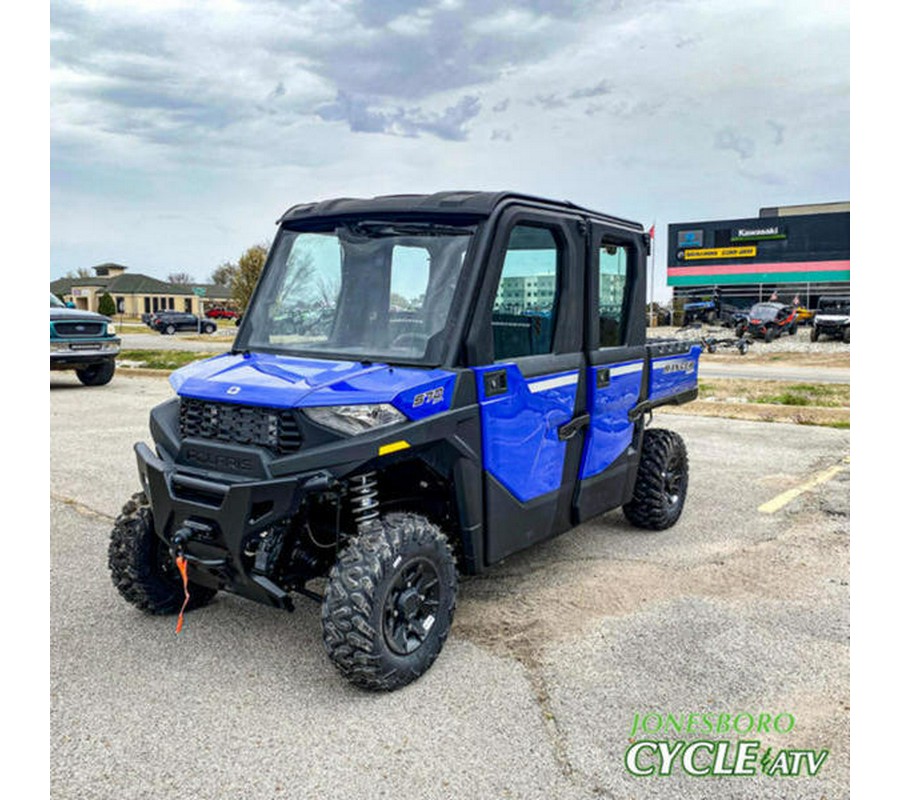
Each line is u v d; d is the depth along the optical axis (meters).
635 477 5.59
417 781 2.90
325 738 3.17
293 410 3.45
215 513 3.45
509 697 3.49
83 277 97.06
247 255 44.91
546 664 3.80
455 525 4.05
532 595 4.69
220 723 3.27
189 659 3.84
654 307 45.97
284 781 2.89
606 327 5.11
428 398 3.60
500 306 4.09
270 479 3.41
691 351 6.34
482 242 3.87
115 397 13.52
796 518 6.42
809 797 2.84
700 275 49.00
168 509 3.65
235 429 3.61
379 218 4.14
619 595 4.70
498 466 4.03
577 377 4.66
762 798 2.83
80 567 5.11
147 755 3.05
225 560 3.54
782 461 8.68
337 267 4.23
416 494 4.14
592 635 4.13
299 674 3.69
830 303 33.47
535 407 4.27
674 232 49.41
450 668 3.75
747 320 33.09
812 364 23.88
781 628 4.24
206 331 45.62
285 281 4.41
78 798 2.79
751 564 5.28
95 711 3.36
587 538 5.85
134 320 77.56
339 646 3.37
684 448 6.11
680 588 4.83
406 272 4.02
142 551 4.12
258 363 4.00
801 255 46.16
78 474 7.62
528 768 2.98
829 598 4.67
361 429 3.39
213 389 3.68
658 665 3.80
